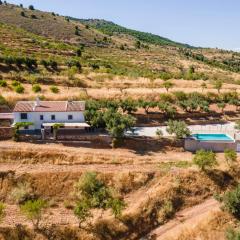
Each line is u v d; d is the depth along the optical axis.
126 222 64.50
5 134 80.06
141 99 109.88
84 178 66.94
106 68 156.88
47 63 142.75
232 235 60.94
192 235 64.06
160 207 69.06
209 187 75.50
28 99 100.56
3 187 66.25
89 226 62.25
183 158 82.50
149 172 74.62
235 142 88.12
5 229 58.69
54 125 81.62
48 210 64.12
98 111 90.62
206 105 111.19
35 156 73.44
